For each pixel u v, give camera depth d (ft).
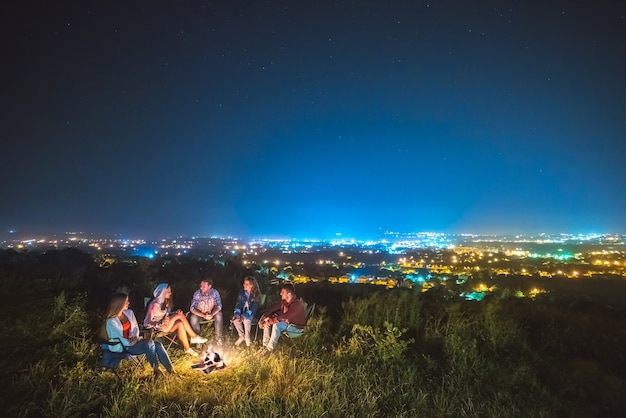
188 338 25.39
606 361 26.35
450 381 21.34
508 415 18.38
